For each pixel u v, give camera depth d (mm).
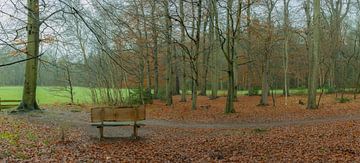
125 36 6617
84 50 26969
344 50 43438
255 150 11734
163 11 23422
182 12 27969
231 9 26359
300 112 25062
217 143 13391
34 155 10242
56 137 13742
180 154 11344
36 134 13938
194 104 28344
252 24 29750
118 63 6438
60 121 18531
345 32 43125
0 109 24625
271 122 20422
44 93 42031
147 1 18859
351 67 47719
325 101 34688
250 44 36469
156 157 10844
